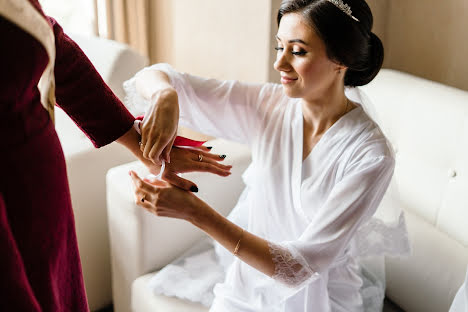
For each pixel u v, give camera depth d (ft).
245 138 4.14
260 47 5.71
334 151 3.52
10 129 1.81
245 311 3.84
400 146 4.66
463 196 4.13
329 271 3.79
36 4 1.80
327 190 3.56
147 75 3.79
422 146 4.46
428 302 4.27
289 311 3.73
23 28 1.73
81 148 5.38
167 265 4.68
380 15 5.99
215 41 6.32
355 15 3.13
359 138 3.46
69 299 2.31
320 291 3.68
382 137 3.49
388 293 4.62
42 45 1.83
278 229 3.89
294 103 3.82
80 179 5.31
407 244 3.85
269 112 3.94
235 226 3.27
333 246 3.30
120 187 4.54
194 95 3.97
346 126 3.54
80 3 7.22
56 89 2.57
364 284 4.23
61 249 2.14
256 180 3.88
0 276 1.72
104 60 5.84
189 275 4.50
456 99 4.32
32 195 1.92
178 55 7.04
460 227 4.16
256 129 3.99
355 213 3.31
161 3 7.03
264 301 3.81
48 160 1.99
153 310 4.30
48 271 2.05
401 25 5.93
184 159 3.16
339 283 3.84
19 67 1.76
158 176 3.11
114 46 5.94
